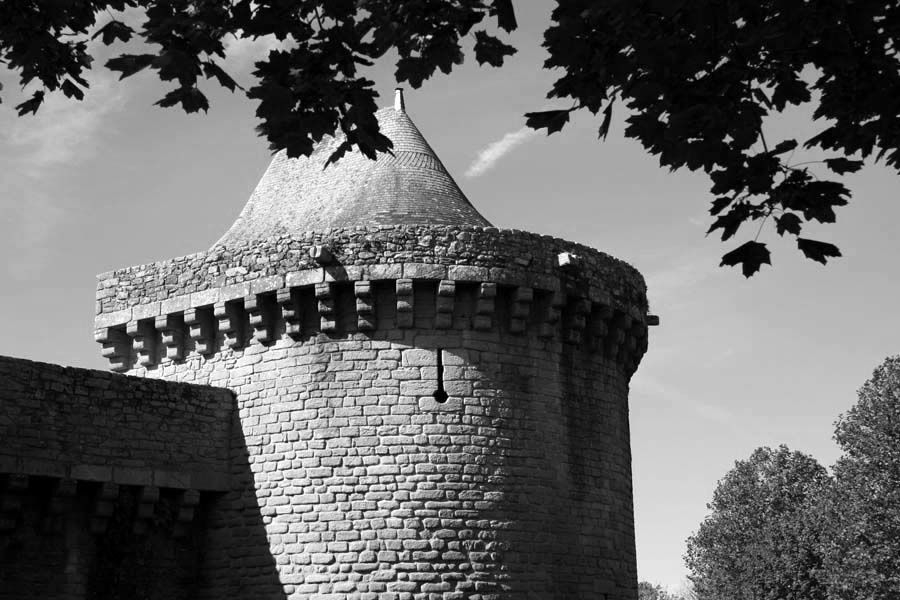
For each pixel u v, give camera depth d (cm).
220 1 1124
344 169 2636
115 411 2169
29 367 2080
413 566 2100
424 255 2212
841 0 968
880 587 4625
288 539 2170
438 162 2673
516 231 2283
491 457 2183
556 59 1034
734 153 1056
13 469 2009
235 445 2289
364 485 2148
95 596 2098
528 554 2166
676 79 1026
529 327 2291
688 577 7025
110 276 2503
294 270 2245
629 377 2619
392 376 2192
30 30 1341
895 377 4884
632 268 2517
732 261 1102
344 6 1130
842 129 1102
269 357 2281
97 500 2120
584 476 2319
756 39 988
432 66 1191
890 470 4691
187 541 2247
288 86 1155
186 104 1157
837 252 1047
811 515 6228
